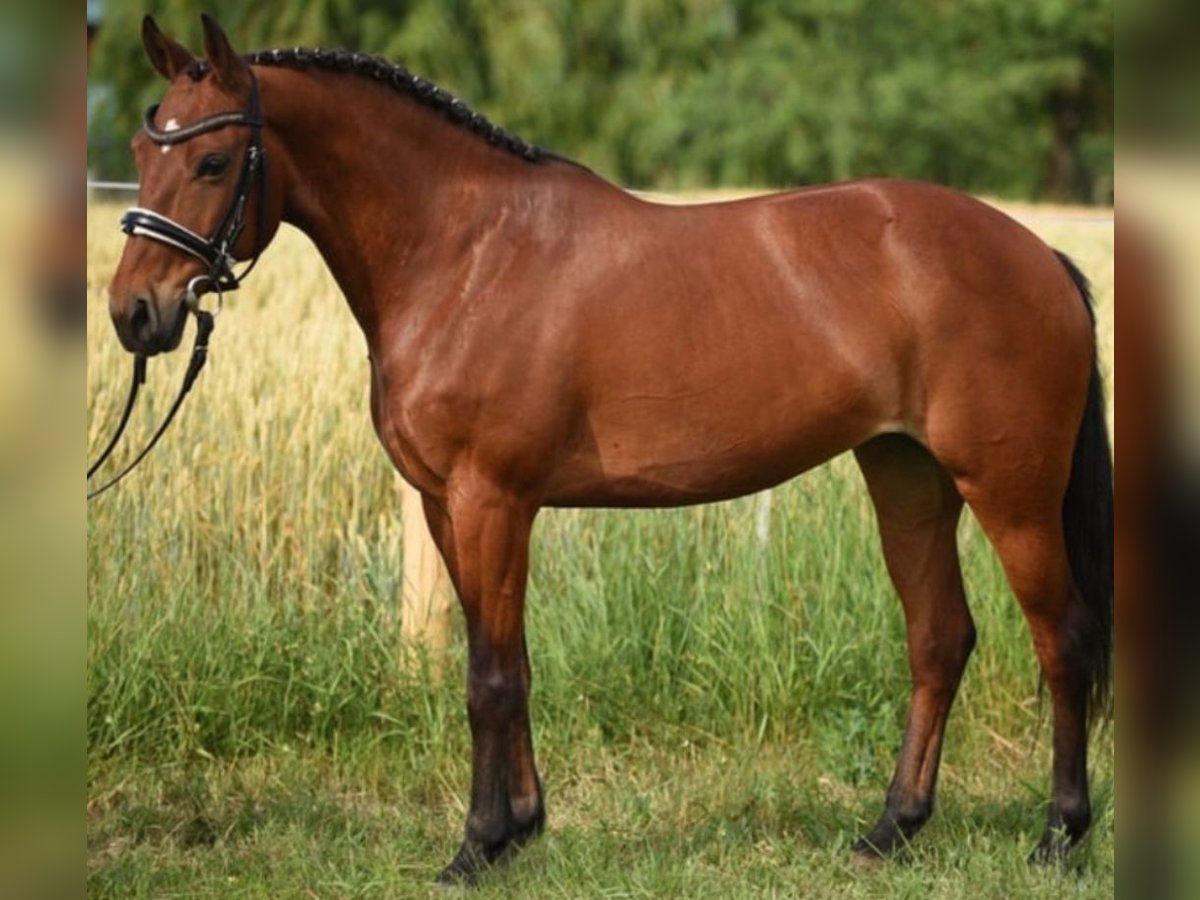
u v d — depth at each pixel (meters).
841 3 36.59
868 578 9.04
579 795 8.09
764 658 8.75
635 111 34.62
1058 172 37.72
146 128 6.24
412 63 33.66
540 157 6.68
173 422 9.52
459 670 8.69
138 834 7.62
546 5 34.47
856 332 6.57
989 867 6.93
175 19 32.94
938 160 36.19
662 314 6.46
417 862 7.15
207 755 8.32
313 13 33.56
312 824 7.68
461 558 6.48
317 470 9.51
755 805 7.82
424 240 6.49
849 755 8.47
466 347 6.37
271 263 13.05
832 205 6.73
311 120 6.40
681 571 9.05
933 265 6.60
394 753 8.47
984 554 9.12
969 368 6.60
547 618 8.84
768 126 34.75
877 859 7.08
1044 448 6.70
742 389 6.52
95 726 8.32
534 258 6.45
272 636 8.59
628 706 8.72
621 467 6.54
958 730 8.79
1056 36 36.88
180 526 9.18
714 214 6.71
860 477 9.45
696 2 35.84
